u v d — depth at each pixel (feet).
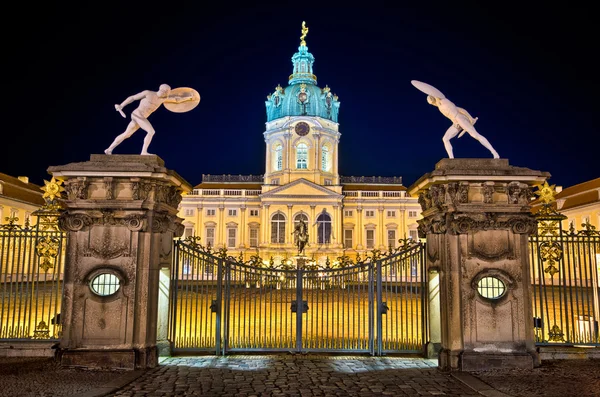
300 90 212.43
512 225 33.37
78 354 31.94
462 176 33.19
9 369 31.07
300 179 201.26
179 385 28.48
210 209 207.31
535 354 32.83
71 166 32.83
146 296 33.06
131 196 33.32
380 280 38.37
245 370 32.24
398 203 208.54
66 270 33.14
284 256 195.93
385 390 27.89
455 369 32.17
